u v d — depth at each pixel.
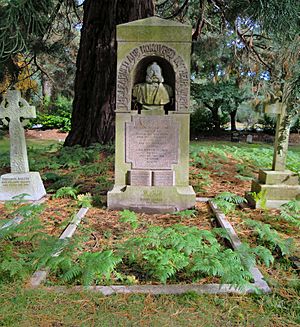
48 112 22.91
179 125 4.83
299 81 4.89
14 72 11.38
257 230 3.78
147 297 2.65
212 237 3.40
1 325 2.31
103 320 2.38
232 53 13.41
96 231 4.06
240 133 19.31
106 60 8.93
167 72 4.95
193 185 6.26
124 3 8.69
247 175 7.18
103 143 8.98
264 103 4.95
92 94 9.27
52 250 3.13
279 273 3.08
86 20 9.30
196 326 2.34
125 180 4.95
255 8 7.04
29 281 2.81
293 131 18.08
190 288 2.77
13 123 5.20
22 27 7.01
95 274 2.87
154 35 4.64
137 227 4.19
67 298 2.62
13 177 5.23
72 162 7.54
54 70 18.03
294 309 2.53
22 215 4.20
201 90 17.77
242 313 2.48
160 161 4.88
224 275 2.71
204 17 11.09
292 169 6.43
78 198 5.15
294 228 4.20
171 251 3.09
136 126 4.82
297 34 6.46
